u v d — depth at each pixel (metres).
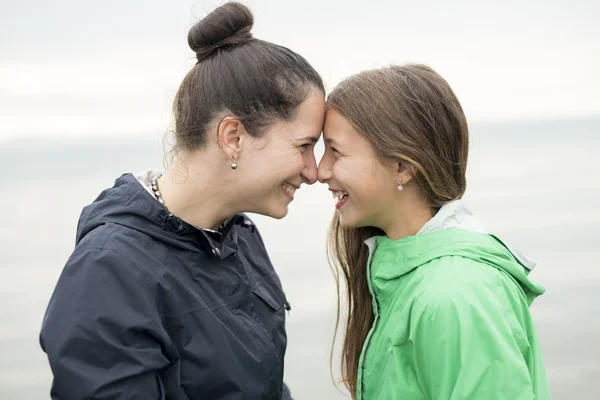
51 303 1.53
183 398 1.60
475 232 1.64
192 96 1.63
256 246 1.96
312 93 1.66
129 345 1.51
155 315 1.55
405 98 1.64
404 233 1.72
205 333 1.62
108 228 1.60
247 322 1.72
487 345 1.44
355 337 1.94
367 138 1.65
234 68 1.61
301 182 1.73
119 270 1.54
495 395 1.42
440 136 1.66
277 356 1.77
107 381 1.46
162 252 1.61
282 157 1.64
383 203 1.70
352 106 1.65
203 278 1.66
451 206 1.69
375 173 1.66
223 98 1.60
